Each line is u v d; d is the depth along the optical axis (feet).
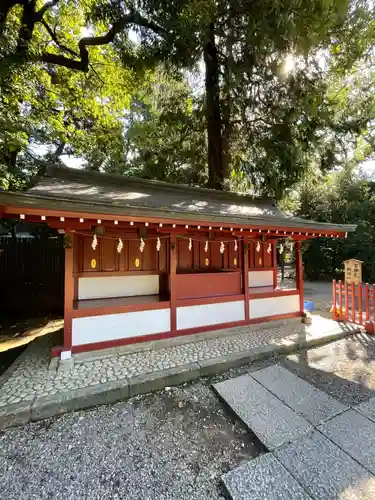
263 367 10.68
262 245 19.26
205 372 9.98
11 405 7.39
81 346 10.64
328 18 13.12
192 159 27.78
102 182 13.84
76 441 6.54
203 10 14.70
